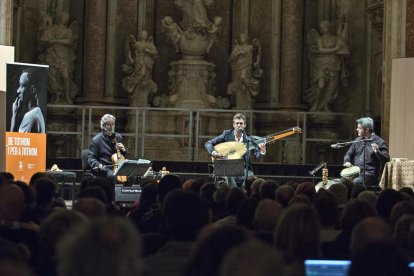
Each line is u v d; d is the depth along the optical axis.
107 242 5.42
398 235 9.70
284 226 7.64
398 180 24.11
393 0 28.89
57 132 35.44
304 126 35.88
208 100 36.50
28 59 36.88
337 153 37.03
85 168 24.17
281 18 37.78
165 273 8.09
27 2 36.88
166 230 9.84
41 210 12.91
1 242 7.02
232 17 38.50
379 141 24.06
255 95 37.06
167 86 37.97
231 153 23.55
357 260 6.33
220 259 6.57
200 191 15.92
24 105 23.53
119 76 37.38
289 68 37.41
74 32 37.38
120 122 37.09
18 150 23.52
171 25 36.44
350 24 37.69
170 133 36.00
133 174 21.45
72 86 36.91
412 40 28.72
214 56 38.34
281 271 5.11
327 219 12.02
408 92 24.95
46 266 8.41
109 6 37.16
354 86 37.62
